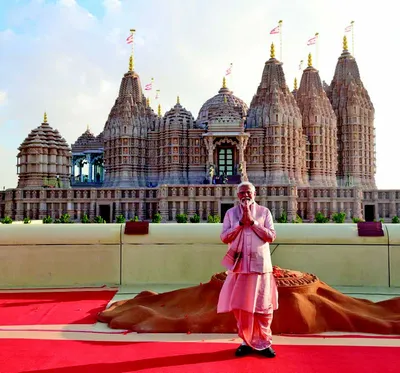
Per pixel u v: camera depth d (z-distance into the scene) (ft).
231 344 26.55
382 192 220.84
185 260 44.80
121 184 239.91
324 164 263.08
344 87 289.74
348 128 283.79
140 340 27.25
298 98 278.87
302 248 44.14
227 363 23.39
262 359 24.02
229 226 26.68
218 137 238.07
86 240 44.80
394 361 23.63
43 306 36.19
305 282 31.78
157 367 22.75
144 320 29.91
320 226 44.96
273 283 26.50
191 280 44.65
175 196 198.08
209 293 32.96
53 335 28.25
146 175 251.39
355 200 211.00
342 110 286.46
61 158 225.15
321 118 264.93
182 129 245.65
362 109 285.23
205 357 24.30
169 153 245.04
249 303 24.57
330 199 210.38
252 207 27.20
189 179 242.17
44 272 44.42
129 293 40.91
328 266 43.86
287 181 236.63
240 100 282.56
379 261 43.52
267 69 258.78
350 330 29.14
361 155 282.36
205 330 28.91
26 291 41.96
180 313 32.35
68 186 228.43
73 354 24.67
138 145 249.14
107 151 256.93
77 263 44.75
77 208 204.03
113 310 32.89
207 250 44.60
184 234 45.06
